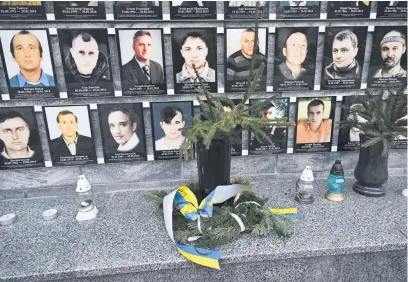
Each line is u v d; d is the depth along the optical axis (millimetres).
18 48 1342
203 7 1388
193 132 1153
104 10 1345
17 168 1485
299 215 1338
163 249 1146
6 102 1398
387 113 1364
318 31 1467
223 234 1143
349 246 1140
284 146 1619
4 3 1286
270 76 1502
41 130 1456
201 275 1132
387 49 1518
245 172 1647
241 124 1203
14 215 1364
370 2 1450
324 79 1532
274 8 1423
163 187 1618
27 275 1034
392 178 1696
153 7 1365
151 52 1417
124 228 1279
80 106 1445
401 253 1198
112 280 1105
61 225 1311
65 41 1359
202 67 1457
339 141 1635
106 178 1570
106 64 1406
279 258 1116
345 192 1540
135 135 1517
